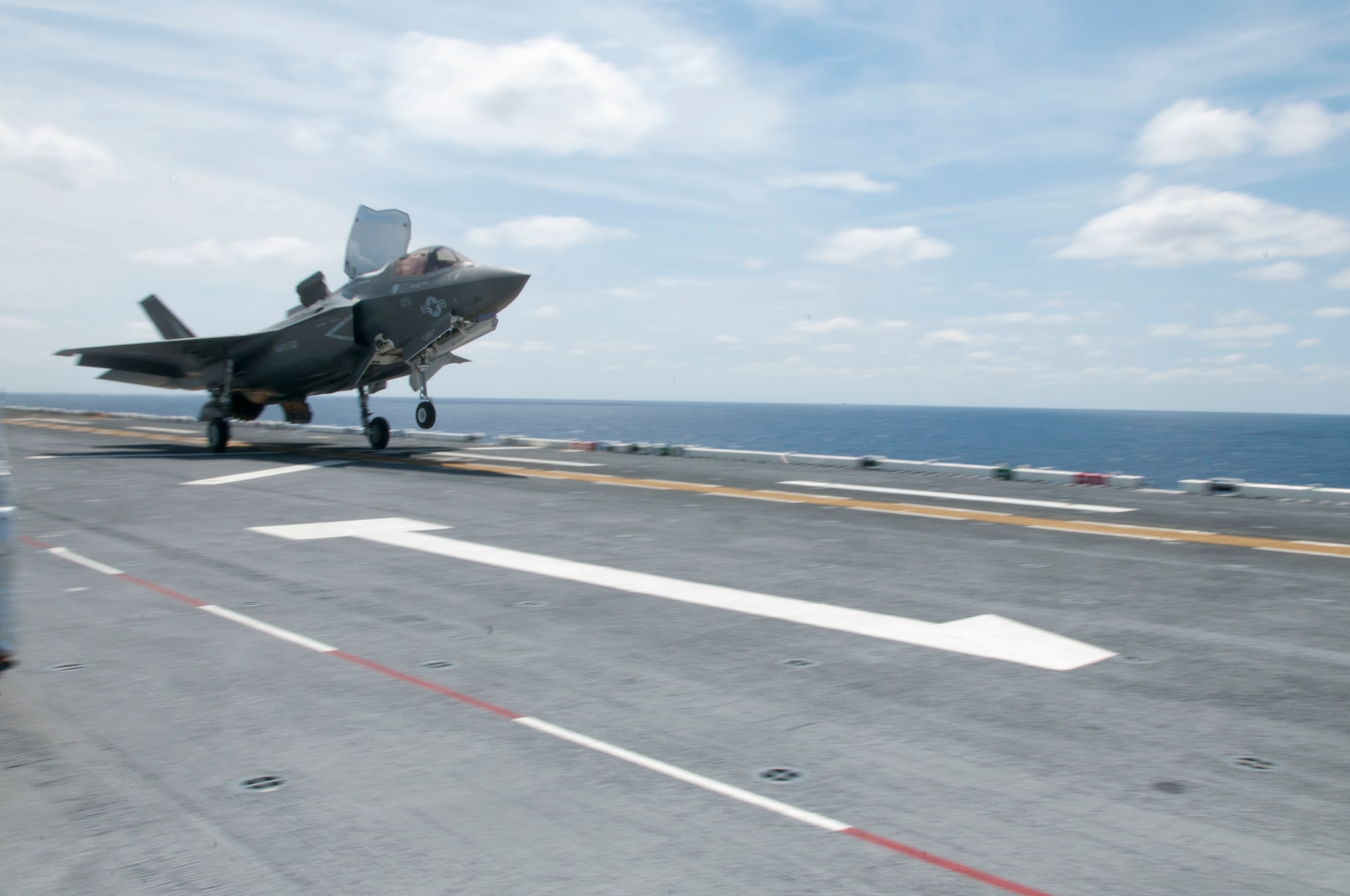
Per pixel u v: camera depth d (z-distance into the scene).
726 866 3.34
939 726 4.77
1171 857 3.41
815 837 3.57
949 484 16.50
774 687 5.42
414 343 21.27
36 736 4.61
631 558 9.45
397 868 3.33
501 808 3.81
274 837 3.56
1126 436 186.62
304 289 24.30
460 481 16.36
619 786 4.03
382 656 5.99
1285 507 13.50
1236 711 4.99
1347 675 5.62
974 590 8.00
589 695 5.25
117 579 8.34
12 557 4.68
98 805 3.84
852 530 11.30
